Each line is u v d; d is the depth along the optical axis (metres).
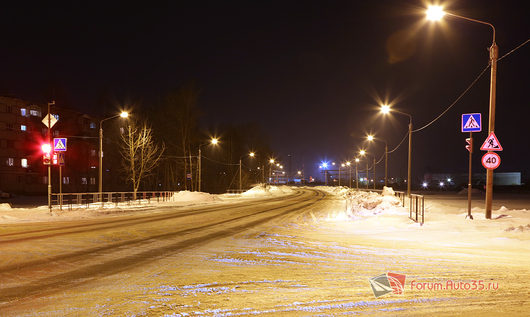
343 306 5.23
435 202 32.25
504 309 4.95
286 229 15.54
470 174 15.52
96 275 7.50
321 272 7.50
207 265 8.40
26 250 10.49
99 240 12.42
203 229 15.58
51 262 8.84
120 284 6.74
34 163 58.75
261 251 10.16
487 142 14.55
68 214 22.16
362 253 9.54
